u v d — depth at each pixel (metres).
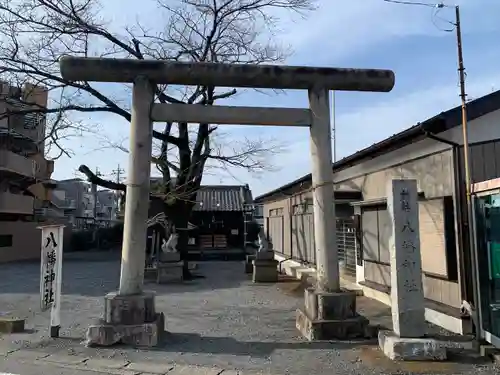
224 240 33.25
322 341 7.00
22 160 28.41
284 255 20.44
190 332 7.86
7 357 6.23
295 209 18.45
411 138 8.49
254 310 10.22
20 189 31.92
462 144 7.63
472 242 6.70
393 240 6.42
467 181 6.92
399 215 6.43
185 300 11.77
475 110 7.50
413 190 6.49
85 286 15.03
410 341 6.05
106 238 44.22
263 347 6.76
